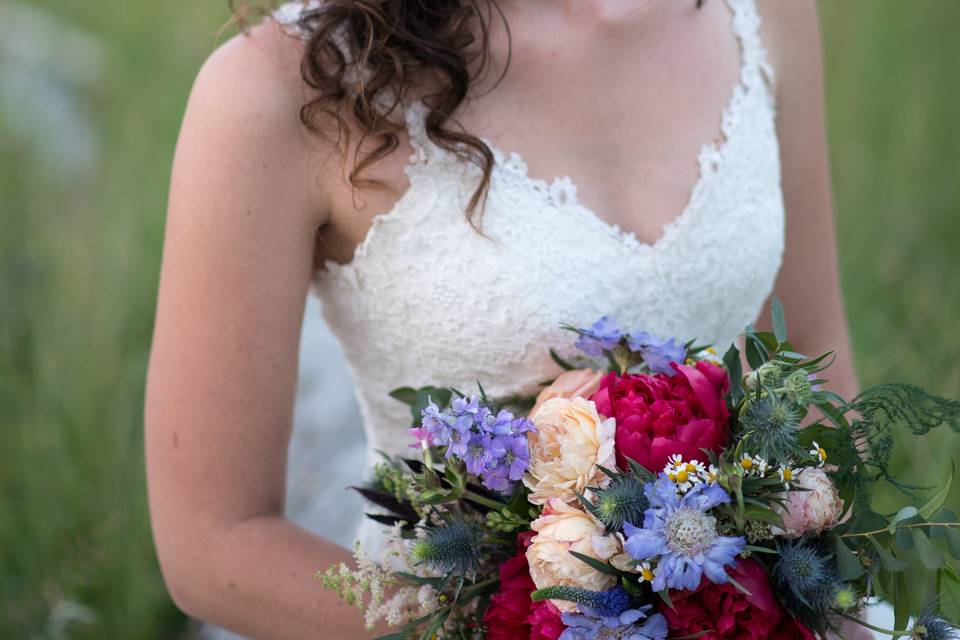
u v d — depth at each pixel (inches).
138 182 169.0
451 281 58.2
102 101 224.2
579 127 60.6
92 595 103.2
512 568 45.4
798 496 43.1
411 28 56.2
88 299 129.1
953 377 106.2
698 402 46.1
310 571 55.4
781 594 43.8
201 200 54.6
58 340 120.9
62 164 199.2
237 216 54.5
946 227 140.5
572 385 52.0
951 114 159.5
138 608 103.3
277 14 56.7
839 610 44.4
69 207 171.9
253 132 54.4
